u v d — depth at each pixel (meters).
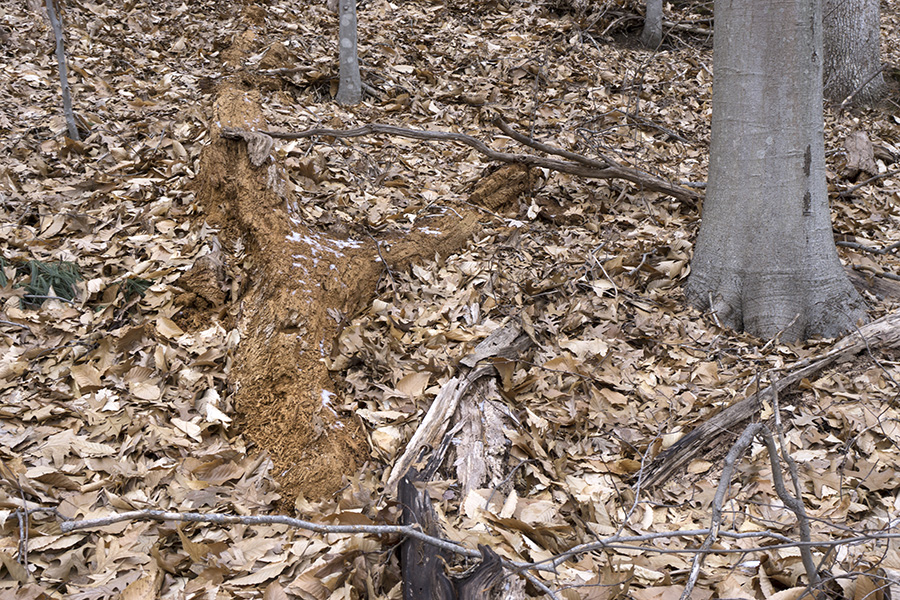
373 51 7.28
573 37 8.11
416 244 4.20
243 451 2.95
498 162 5.17
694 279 4.02
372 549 2.35
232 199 4.02
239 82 6.18
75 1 7.21
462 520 2.50
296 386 3.14
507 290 3.90
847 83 7.48
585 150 5.75
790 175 3.65
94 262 3.83
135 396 3.08
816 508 2.63
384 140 5.56
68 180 4.63
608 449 2.99
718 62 3.78
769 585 2.26
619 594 2.14
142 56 6.71
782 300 3.73
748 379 3.33
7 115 5.16
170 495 2.66
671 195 4.95
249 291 3.70
